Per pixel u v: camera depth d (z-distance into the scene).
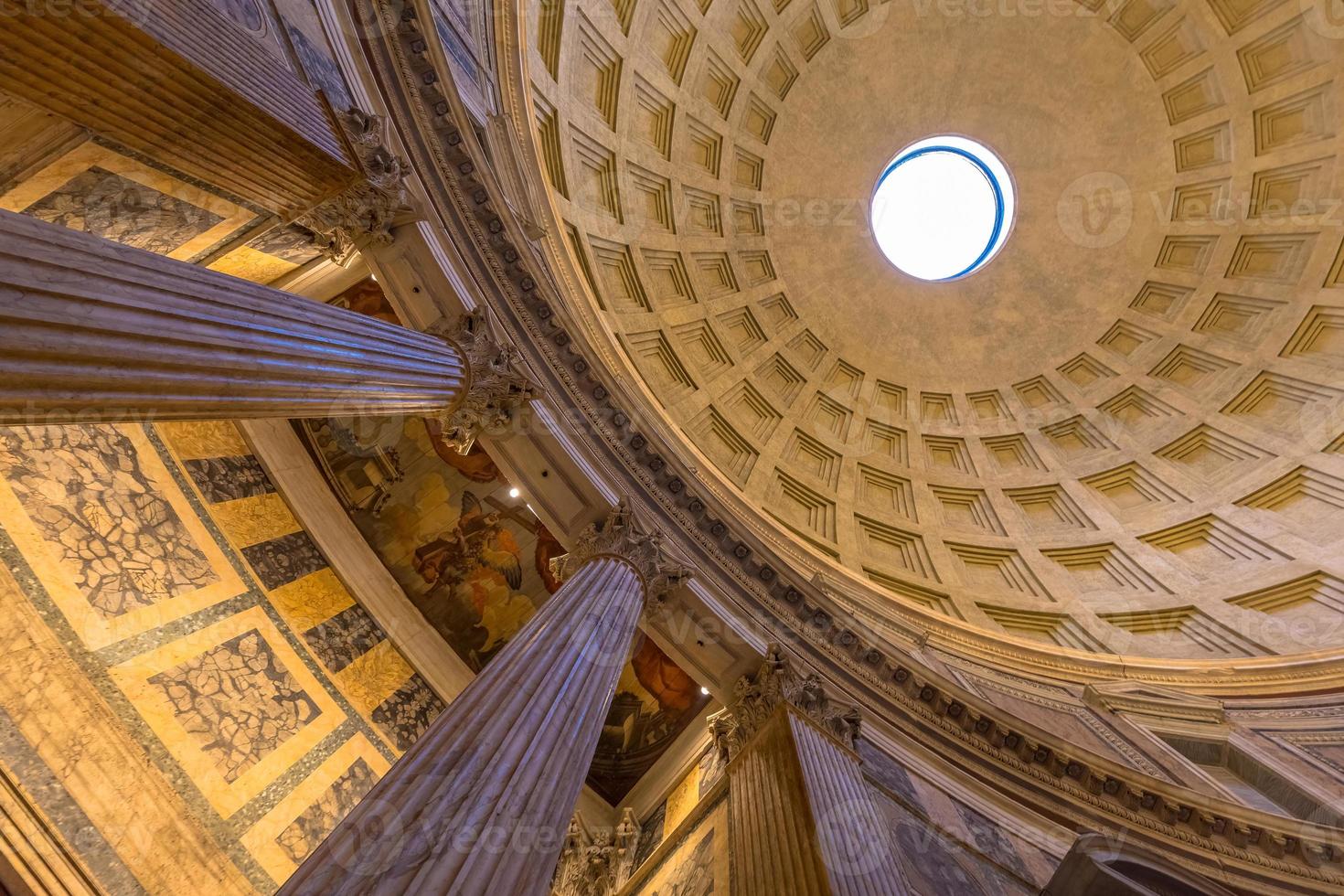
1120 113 17.66
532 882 3.38
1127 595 14.12
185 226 6.40
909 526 16.05
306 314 4.71
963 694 8.95
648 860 8.33
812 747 6.74
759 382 16.83
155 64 4.57
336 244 6.78
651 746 10.48
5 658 6.24
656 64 15.12
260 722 7.77
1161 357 17.59
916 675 9.05
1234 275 17.08
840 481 16.41
